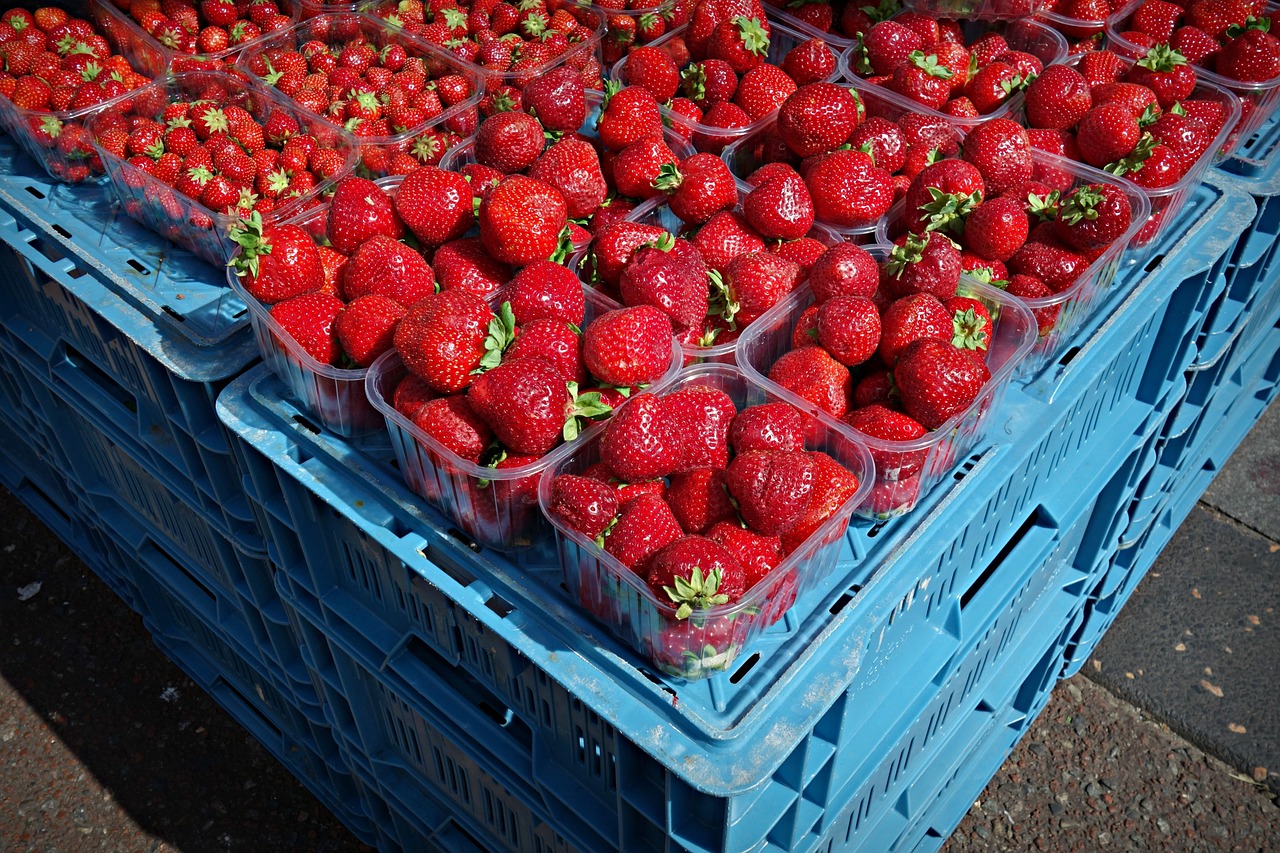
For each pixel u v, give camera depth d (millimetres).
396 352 776
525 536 761
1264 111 1085
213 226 933
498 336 748
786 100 972
